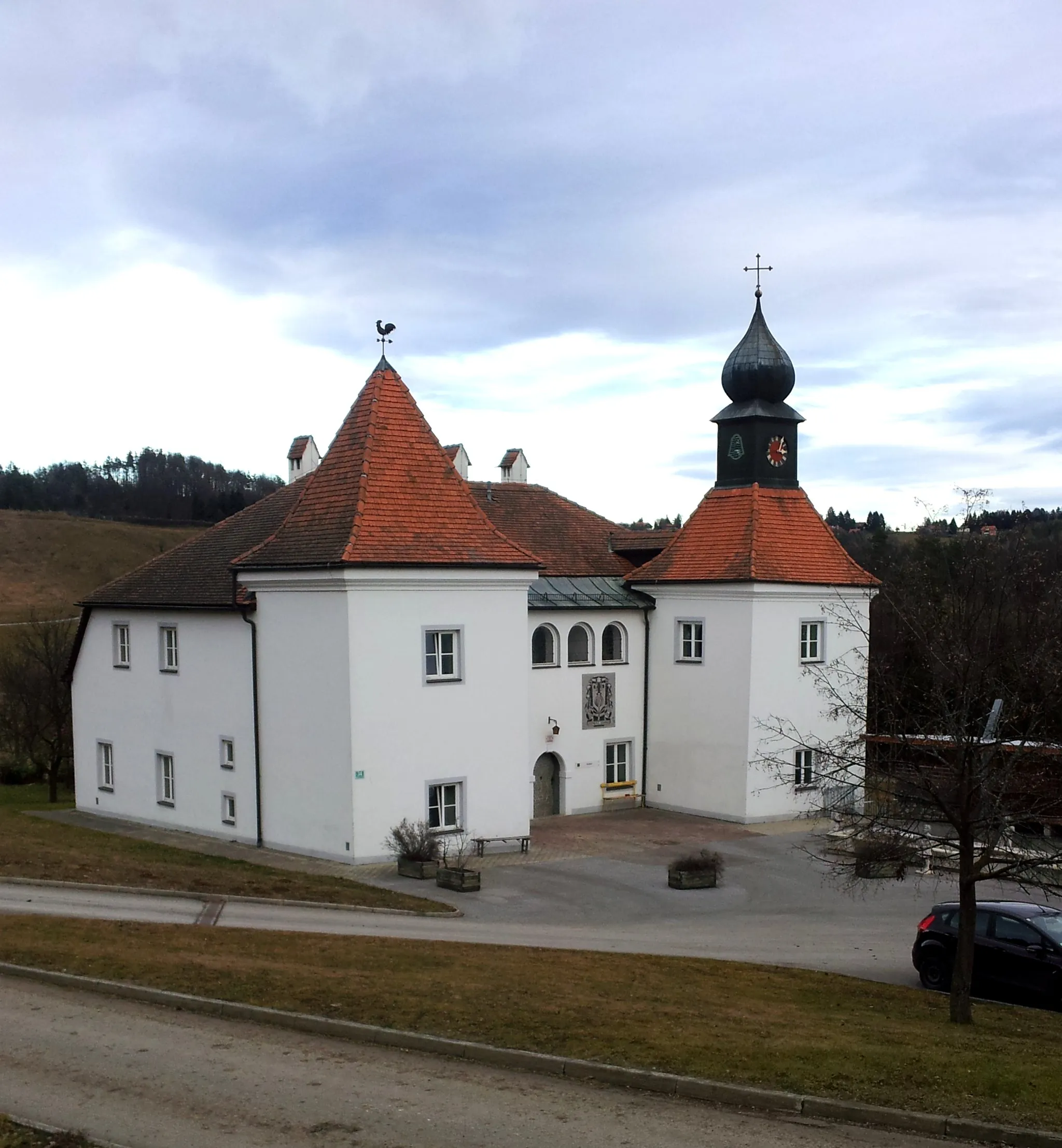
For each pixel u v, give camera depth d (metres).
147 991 16.75
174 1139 11.76
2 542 124.19
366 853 30.45
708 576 39.09
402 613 30.92
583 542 44.31
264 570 31.92
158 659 37.31
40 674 55.31
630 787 41.12
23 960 18.30
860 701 27.84
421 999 16.69
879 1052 15.09
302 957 19.55
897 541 77.88
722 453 41.81
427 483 32.50
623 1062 14.16
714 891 29.14
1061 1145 12.26
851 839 25.00
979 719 19.61
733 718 38.66
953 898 28.70
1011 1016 18.61
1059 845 23.30
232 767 34.25
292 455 47.09
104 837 33.56
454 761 31.92
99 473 173.75
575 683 39.78
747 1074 13.87
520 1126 12.38
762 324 41.34
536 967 19.86
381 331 34.03
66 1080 13.40
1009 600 29.69
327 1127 12.19
